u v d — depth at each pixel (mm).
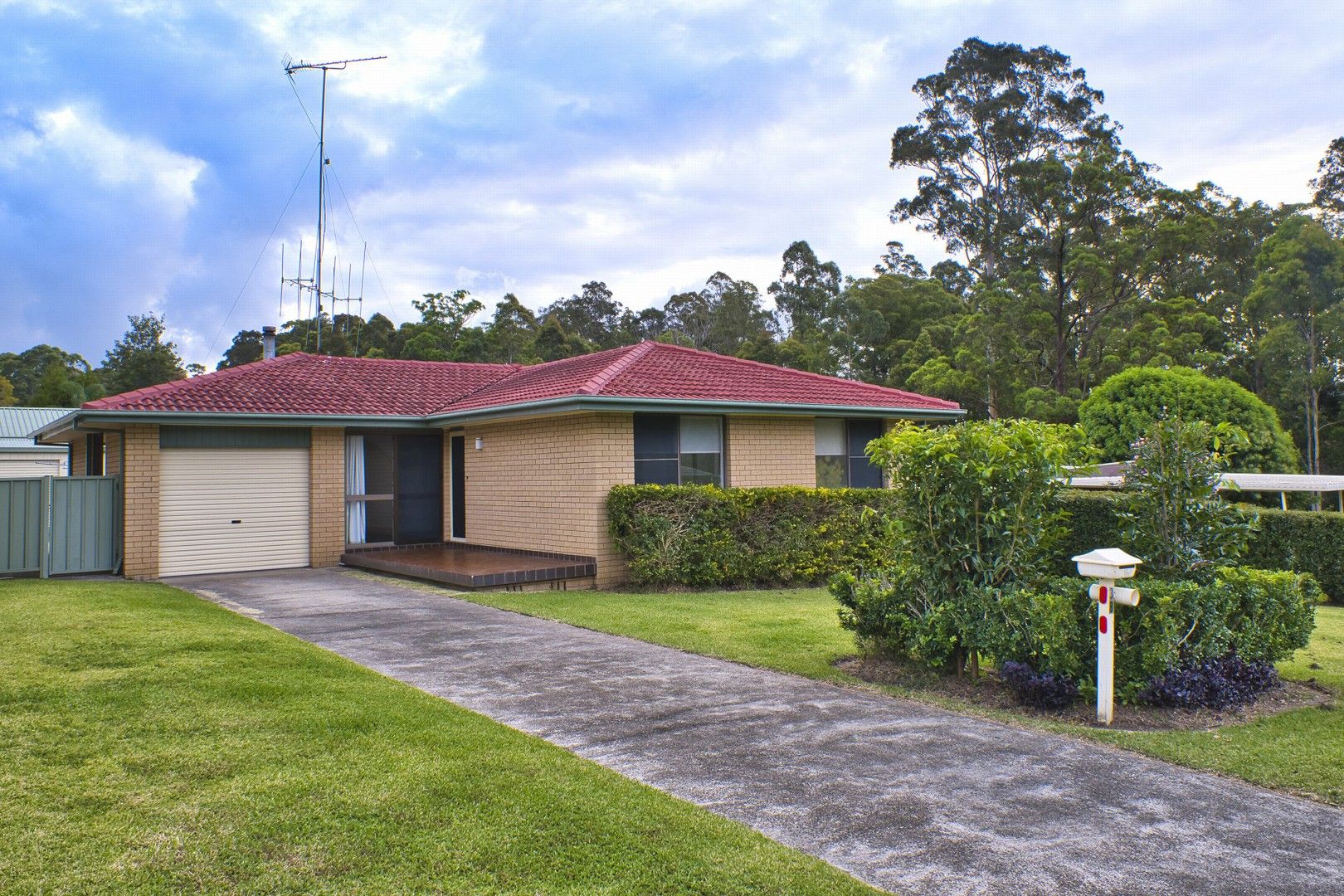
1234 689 6664
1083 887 3779
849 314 47906
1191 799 4805
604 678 7426
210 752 5113
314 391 16938
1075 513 15391
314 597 12070
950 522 7309
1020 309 36688
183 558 14844
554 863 3857
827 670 7715
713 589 13531
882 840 4223
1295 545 14188
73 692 6238
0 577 13539
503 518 15812
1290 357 35594
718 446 15023
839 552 14359
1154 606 6691
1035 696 6520
